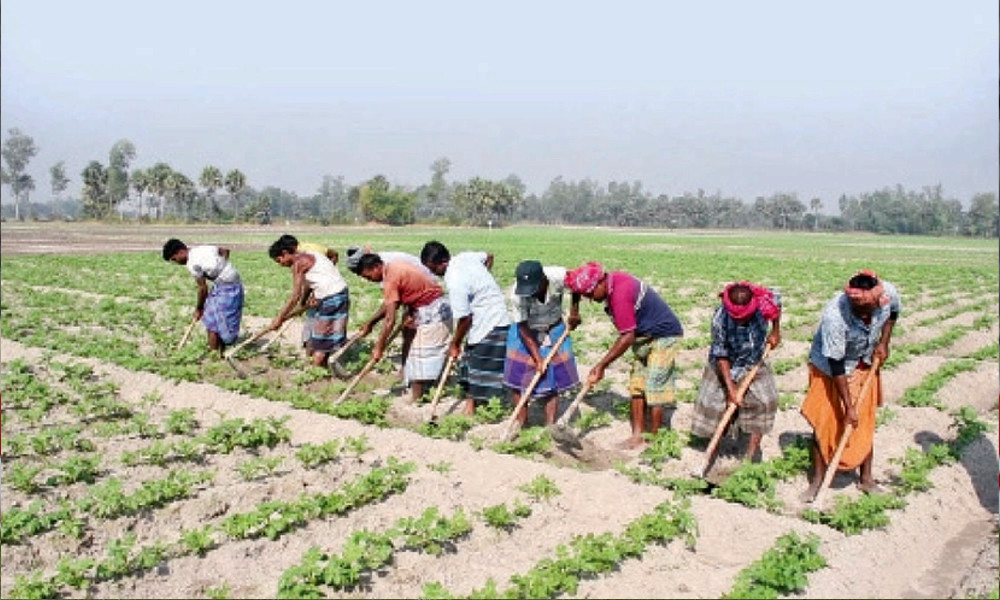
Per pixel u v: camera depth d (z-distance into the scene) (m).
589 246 57.62
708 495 8.19
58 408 10.88
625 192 181.25
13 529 7.01
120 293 22.42
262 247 48.50
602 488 8.15
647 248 56.94
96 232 68.81
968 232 140.88
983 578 6.90
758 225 168.88
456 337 10.10
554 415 9.81
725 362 8.50
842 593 6.48
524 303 9.20
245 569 6.71
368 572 6.63
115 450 9.34
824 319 7.96
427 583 6.39
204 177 111.38
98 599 6.20
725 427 8.47
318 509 7.49
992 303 24.91
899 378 13.71
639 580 6.56
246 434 9.33
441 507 7.81
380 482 8.03
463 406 10.83
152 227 88.00
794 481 8.73
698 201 167.12
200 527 7.46
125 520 7.42
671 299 23.34
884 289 7.97
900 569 7.01
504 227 129.38
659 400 9.30
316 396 11.41
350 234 76.00
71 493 8.07
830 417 8.22
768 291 8.40
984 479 9.23
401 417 10.53
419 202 157.12
